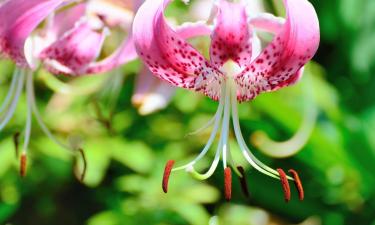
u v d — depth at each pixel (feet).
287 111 2.57
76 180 2.81
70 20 1.81
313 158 2.77
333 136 2.74
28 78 1.89
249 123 2.71
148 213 2.49
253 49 1.59
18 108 2.59
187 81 1.61
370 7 3.27
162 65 1.58
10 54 1.72
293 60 1.54
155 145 2.65
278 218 2.90
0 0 1.71
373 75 3.25
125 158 2.55
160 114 2.69
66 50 1.77
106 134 2.57
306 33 1.49
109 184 2.83
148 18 1.51
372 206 2.90
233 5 1.52
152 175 2.56
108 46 1.91
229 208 2.79
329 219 2.92
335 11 3.29
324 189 2.92
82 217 2.98
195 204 2.51
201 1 2.24
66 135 2.57
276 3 1.75
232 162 1.72
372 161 2.75
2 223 2.64
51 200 2.84
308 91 2.53
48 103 2.60
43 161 2.66
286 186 1.62
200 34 1.59
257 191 2.87
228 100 1.66
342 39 3.33
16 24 1.66
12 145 2.55
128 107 2.65
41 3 1.64
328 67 3.38
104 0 1.79
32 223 2.93
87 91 2.22
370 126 3.02
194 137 2.64
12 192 2.67
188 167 1.67
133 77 2.57
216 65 1.57
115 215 2.52
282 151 2.51
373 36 3.27
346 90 3.27
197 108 2.68
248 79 1.62
